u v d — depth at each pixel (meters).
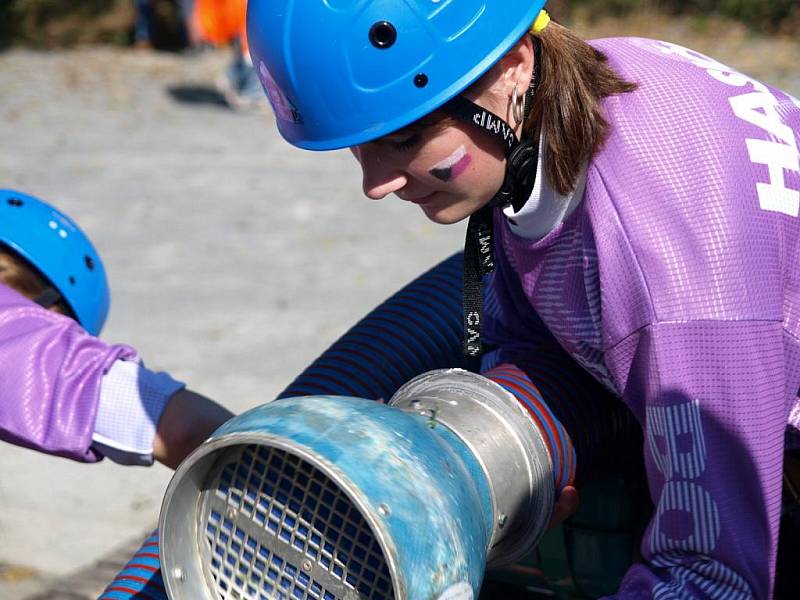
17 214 3.76
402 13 2.39
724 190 2.34
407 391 2.72
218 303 7.84
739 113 2.47
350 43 2.40
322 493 2.10
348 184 11.43
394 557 1.94
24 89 18.31
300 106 2.50
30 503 5.12
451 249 9.04
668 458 2.36
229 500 2.17
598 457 3.01
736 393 2.30
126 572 3.03
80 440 3.04
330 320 7.44
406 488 2.03
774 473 2.37
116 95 17.70
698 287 2.30
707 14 23.73
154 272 8.62
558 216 2.53
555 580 3.36
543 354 3.09
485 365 3.30
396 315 3.63
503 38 2.42
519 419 2.58
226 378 6.48
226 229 9.81
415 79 2.40
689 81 2.52
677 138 2.40
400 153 2.48
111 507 5.09
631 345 2.38
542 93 2.45
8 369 3.04
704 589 2.36
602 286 2.38
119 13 25.55
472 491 2.23
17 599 4.30
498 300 3.18
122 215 10.36
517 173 2.50
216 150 13.29
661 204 2.34
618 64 2.59
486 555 2.27
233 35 16.20
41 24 25.00
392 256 8.88
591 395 2.97
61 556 4.66
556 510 2.85
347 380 3.42
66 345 3.11
